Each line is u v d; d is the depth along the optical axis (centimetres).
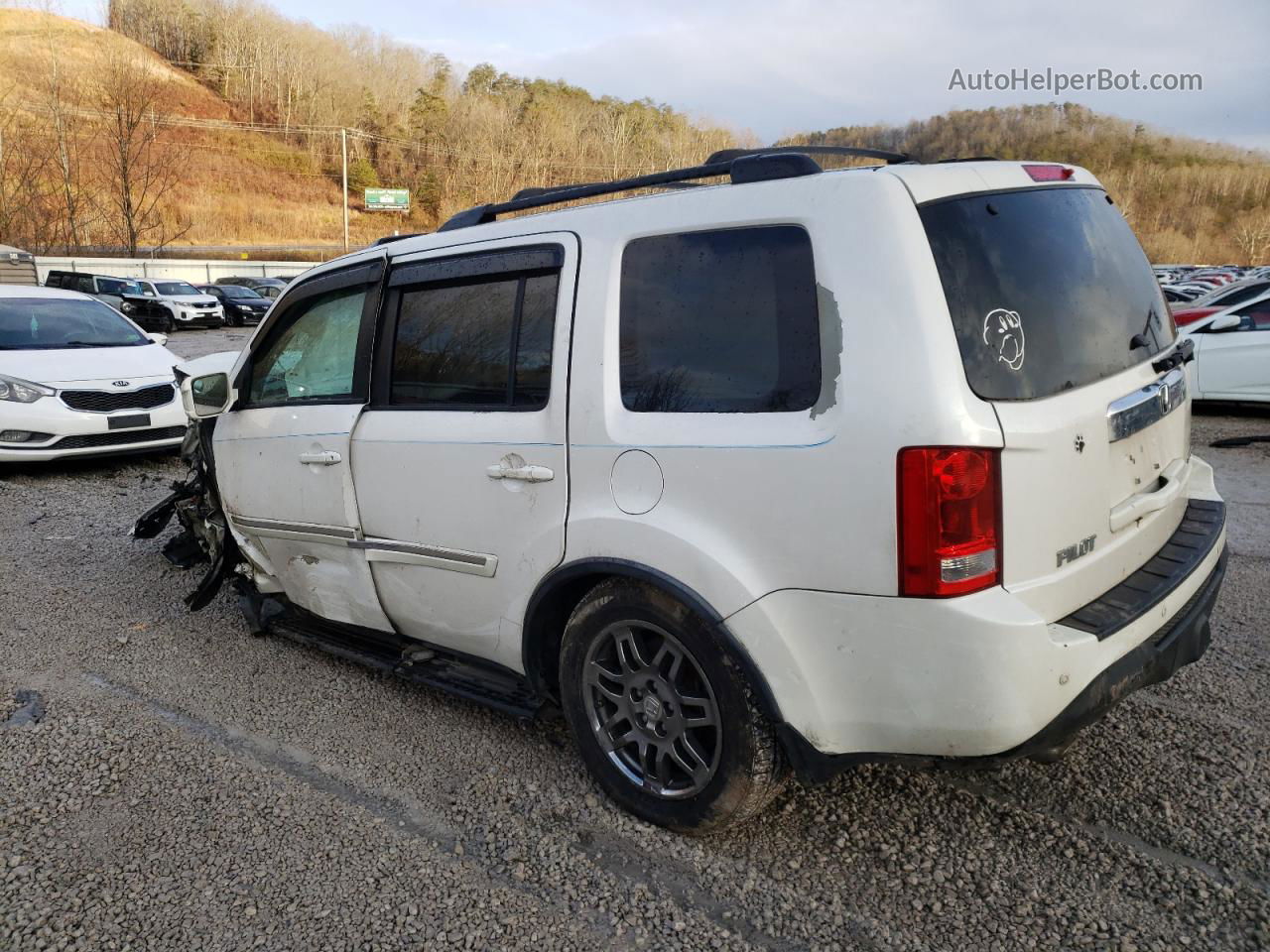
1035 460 219
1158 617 246
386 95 13125
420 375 325
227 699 370
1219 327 1001
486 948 228
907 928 231
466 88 14712
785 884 249
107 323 938
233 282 3691
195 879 255
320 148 10806
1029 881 248
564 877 254
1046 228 254
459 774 309
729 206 248
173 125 7700
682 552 244
